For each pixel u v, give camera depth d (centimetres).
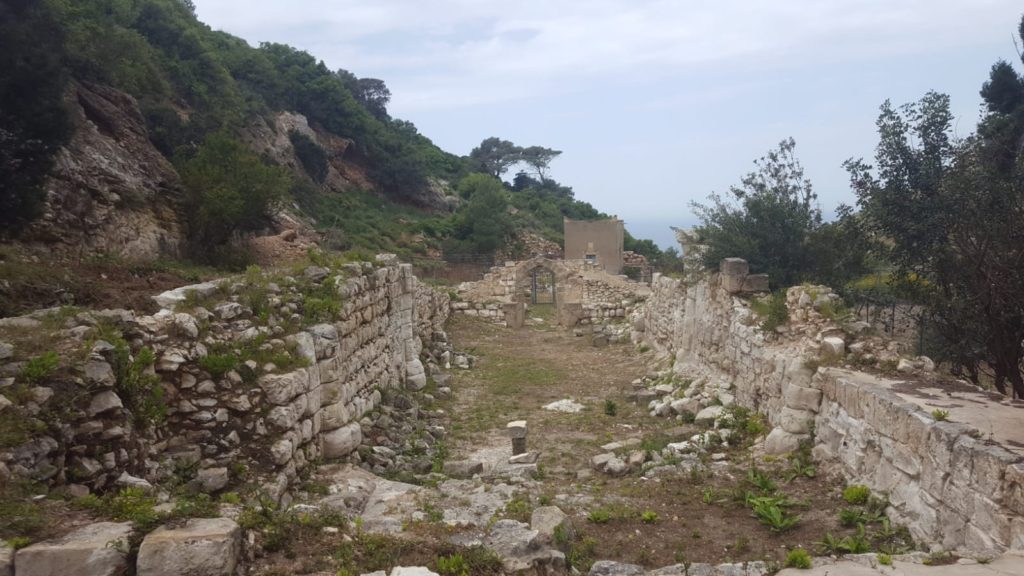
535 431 1236
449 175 7638
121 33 3039
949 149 1112
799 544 693
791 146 1525
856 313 1205
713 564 646
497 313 2931
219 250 1933
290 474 766
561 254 5600
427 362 1772
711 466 955
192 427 734
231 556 466
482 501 777
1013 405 752
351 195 5153
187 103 3466
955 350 1077
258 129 4216
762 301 1311
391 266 1407
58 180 1566
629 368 1884
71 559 438
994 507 587
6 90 1288
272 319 918
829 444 914
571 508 782
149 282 1313
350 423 960
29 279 1011
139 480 621
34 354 628
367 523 627
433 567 521
